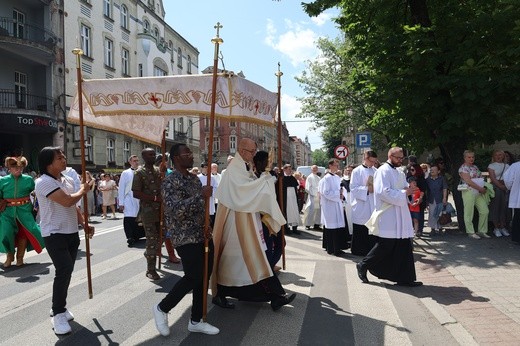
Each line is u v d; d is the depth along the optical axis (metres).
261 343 4.06
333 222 8.52
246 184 4.83
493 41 10.44
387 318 4.73
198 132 45.94
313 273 6.90
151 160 6.76
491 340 3.99
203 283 4.30
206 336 4.23
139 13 34.06
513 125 11.11
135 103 5.09
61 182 4.66
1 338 4.24
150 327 4.50
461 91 9.66
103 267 7.41
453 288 5.75
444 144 11.18
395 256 5.97
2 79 21.11
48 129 21.56
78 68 4.94
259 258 4.86
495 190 9.63
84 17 26.16
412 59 9.99
